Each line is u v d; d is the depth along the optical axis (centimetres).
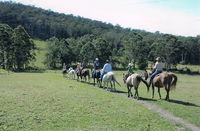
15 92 1919
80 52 9544
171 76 1820
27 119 1146
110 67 2545
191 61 12419
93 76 2817
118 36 15862
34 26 17425
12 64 6812
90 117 1232
